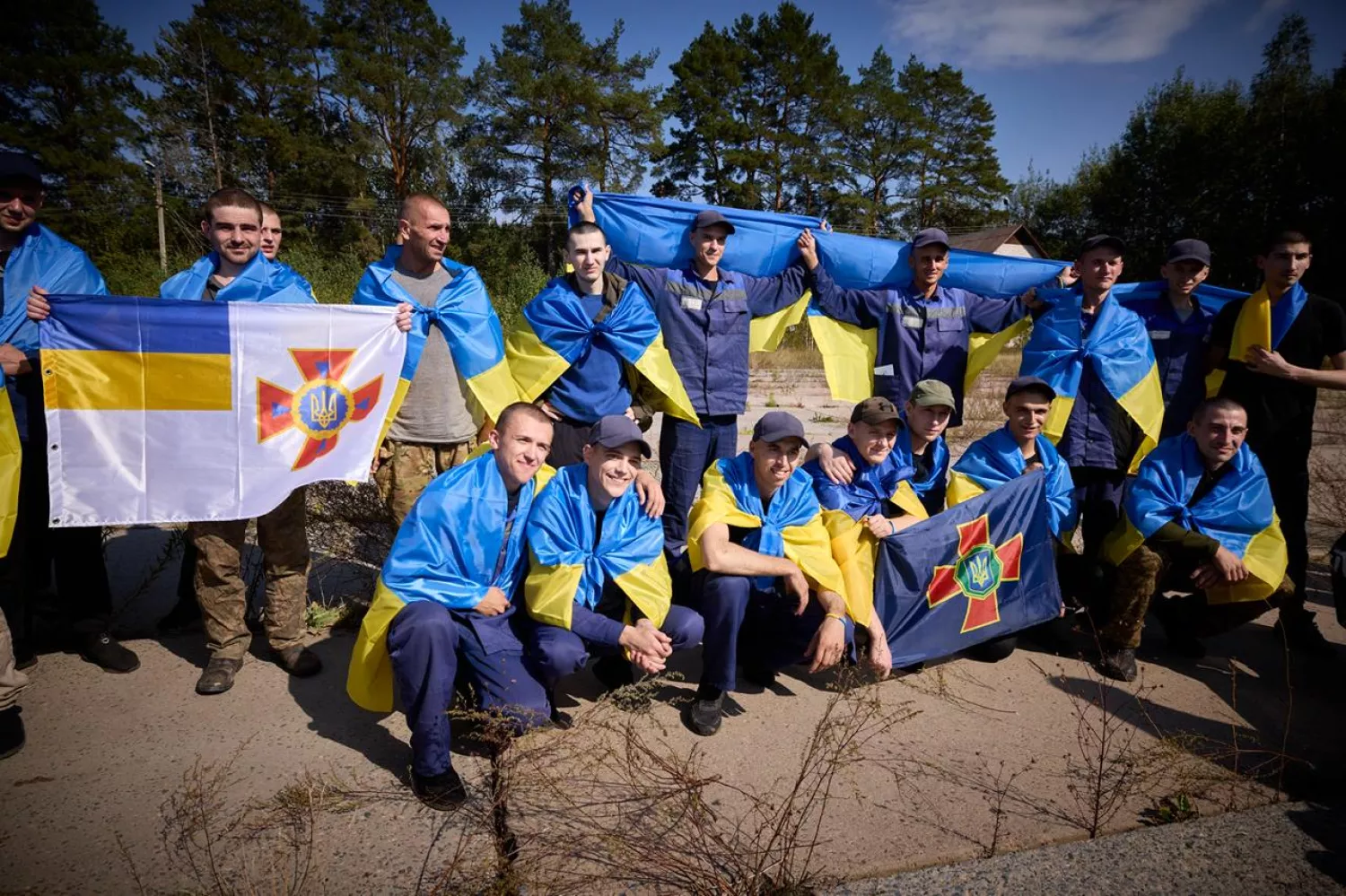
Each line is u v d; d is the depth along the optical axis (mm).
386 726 3307
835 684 3801
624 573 3236
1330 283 27781
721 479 3646
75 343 3367
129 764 2977
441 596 2955
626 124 42719
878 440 3850
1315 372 4070
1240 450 4031
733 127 46781
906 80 56844
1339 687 3871
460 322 4109
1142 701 3689
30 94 34875
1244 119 34062
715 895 2336
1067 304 4625
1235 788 2986
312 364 3730
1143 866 2531
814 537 3615
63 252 3707
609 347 4430
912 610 3844
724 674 3256
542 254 44781
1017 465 4148
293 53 38250
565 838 2586
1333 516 6652
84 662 3787
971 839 2666
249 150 38156
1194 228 36094
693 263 4812
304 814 2682
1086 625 4336
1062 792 2957
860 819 2762
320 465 3758
